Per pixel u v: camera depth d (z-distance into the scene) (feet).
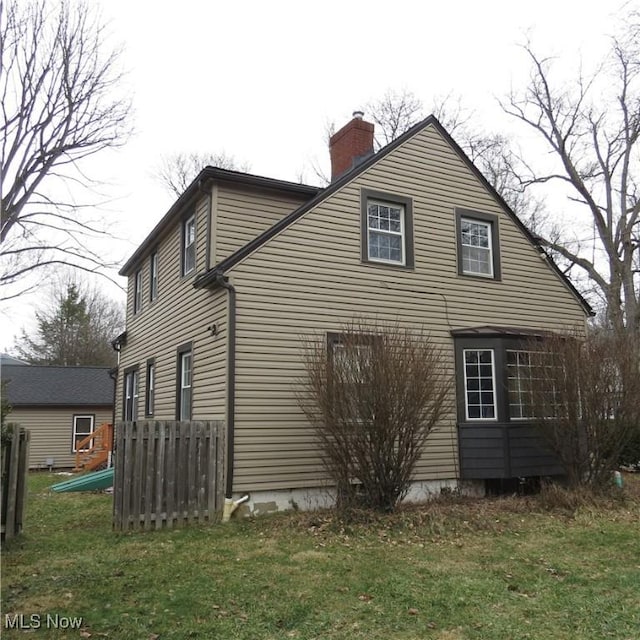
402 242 39.06
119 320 156.76
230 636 14.70
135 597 17.42
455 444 37.76
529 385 36.91
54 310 140.97
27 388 80.94
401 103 98.02
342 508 28.45
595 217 75.66
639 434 43.80
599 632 15.11
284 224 34.42
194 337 38.09
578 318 46.24
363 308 36.35
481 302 41.34
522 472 37.11
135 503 27.55
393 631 15.11
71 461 79.41
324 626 15.40
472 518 28.45
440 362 37.42
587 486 34.30
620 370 35.22
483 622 15.75
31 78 37.11
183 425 29.43
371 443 28.22
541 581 19.38
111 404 82.28
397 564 21.24
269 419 32.09
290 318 33.76
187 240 42.45
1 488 23.58
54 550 23.20
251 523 28.89
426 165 40.88
